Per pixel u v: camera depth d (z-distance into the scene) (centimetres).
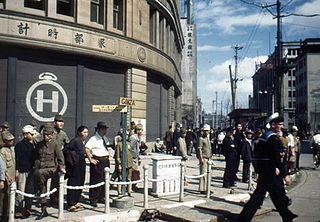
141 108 2172
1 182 661
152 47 2297
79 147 821
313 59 7575
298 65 8362
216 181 1292
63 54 1762
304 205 930
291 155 1412
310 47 7544
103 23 1956
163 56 2523
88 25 1817
